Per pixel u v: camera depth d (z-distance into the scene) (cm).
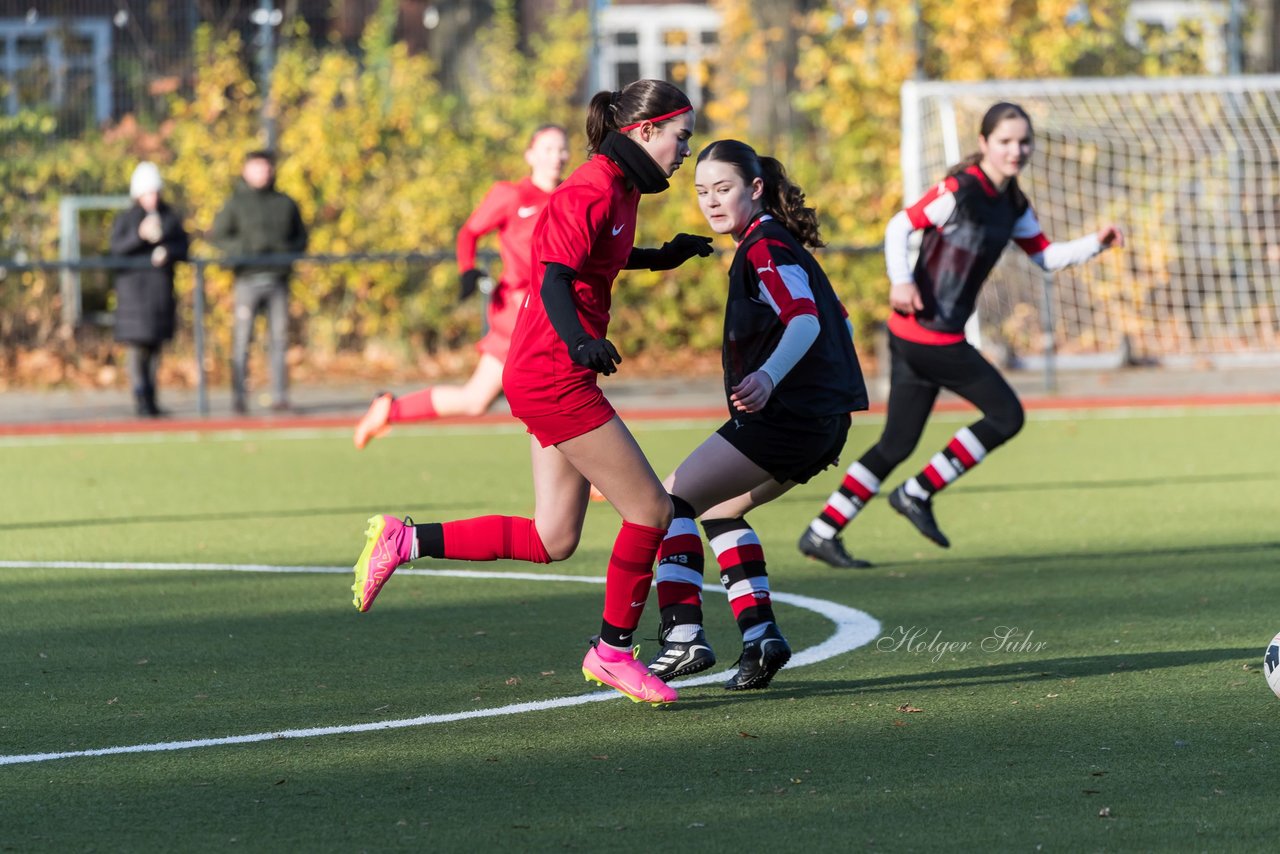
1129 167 6938
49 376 6631
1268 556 3052
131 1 8619
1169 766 1705
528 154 3650
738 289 2016
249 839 1503
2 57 8794
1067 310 6756
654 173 1825
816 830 1514
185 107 6975
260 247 5575
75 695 2078
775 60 8381
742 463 1998
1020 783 1652
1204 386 6169
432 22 9788
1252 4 8044
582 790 1645
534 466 1975
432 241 6775
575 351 1741
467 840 1495
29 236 6850
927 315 2875
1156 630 2414
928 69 7156
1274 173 6850
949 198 2836
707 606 2642
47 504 3878
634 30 11650
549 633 2450
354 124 6769
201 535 3428
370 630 2481
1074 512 3650
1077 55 7338
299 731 1891
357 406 5891
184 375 6688
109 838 1509
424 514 3700
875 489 2944
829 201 6862
